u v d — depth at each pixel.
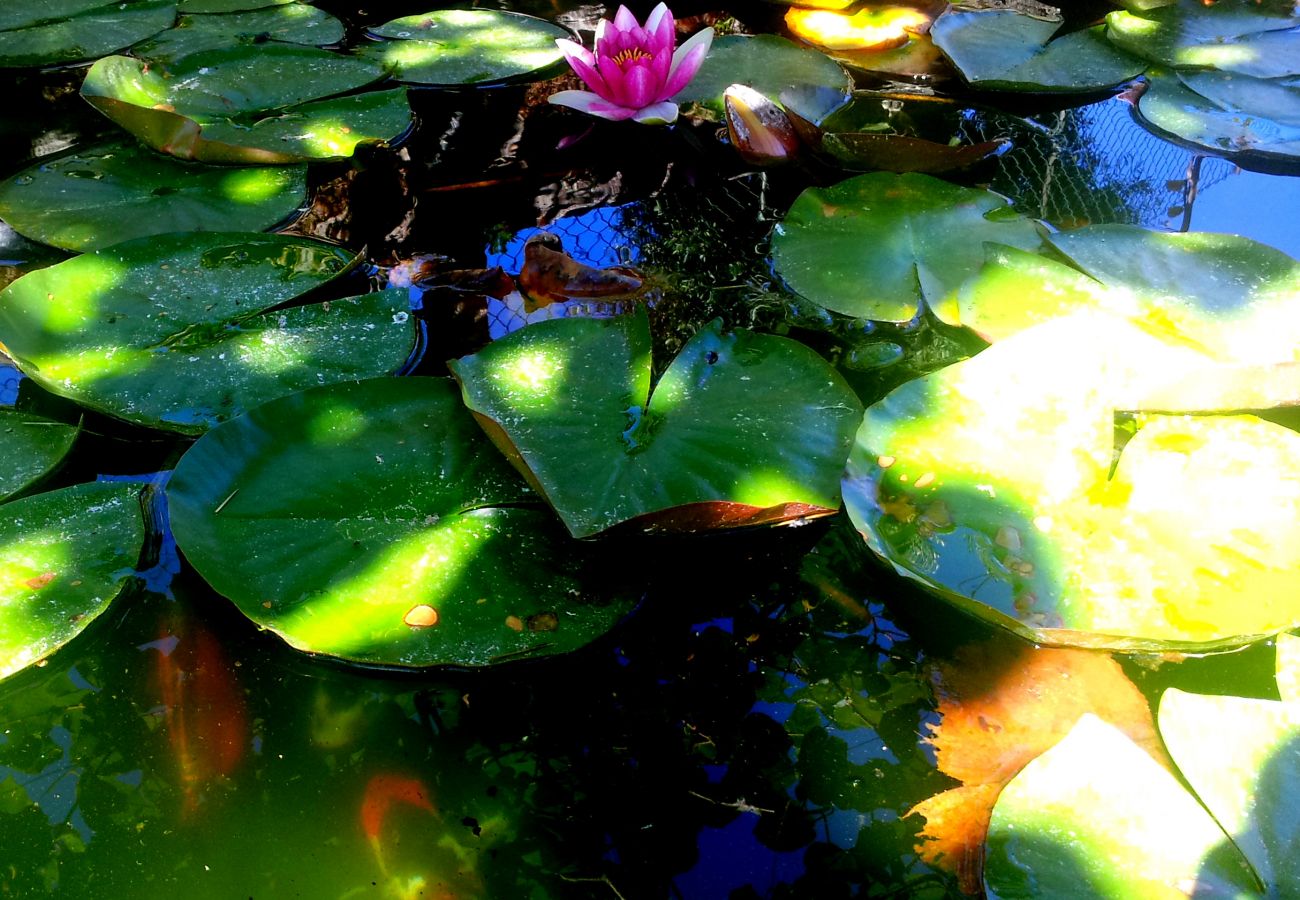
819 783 0.76
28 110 1.13
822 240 0.99
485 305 0.96
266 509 0.83
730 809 0.76
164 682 0.79
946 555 0.81
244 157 1.05
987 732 0.78
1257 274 0.94
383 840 0.75
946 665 0.80
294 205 1.03
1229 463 0.84
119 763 0.77
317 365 0.91
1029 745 0.77
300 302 0.96
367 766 0.77
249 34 1.21
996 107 1.13
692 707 0.78
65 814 0.76
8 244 1.00
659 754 0.77
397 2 1.29
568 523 0.81
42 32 1.20
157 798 0.76
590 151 1.10
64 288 0.93
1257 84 1.12
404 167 1.08
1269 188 1.04
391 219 1.03
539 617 0.80
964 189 1.02
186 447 0.88
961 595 0.79
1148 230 0.97
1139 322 0.91
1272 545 0.81
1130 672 0.79
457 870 0.74
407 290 0.95
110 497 0.84
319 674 0.80
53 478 0.86
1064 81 1.13
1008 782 0.75
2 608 0.80
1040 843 0.74
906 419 0.86
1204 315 0.92
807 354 0.89
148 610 0.81
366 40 1.22
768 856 0.74
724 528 0.83
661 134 1.12
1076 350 0.88
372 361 0.91
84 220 1.01
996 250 0.95
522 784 0.76
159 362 0.90
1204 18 1.18
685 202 1.05
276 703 0.79
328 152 1.07
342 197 1.05
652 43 1.08
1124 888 0.72
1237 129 1.09
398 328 0.93
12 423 0.88
